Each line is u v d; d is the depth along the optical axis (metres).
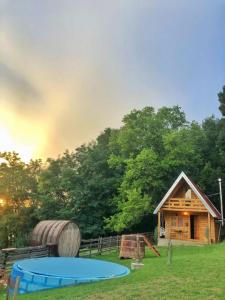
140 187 42.06
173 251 29.84
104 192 45.81
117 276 17.70
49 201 45.47
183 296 11.98
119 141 46.94
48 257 24.47
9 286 12.98
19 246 42.84
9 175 48.28
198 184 47.75
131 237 27.06
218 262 18.36
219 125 53.03
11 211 47.09
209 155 51.28
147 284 14.04
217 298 11.62
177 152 43.31
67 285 16.92
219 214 39.22
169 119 48.72
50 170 49.25
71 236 28.62
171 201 38.84
